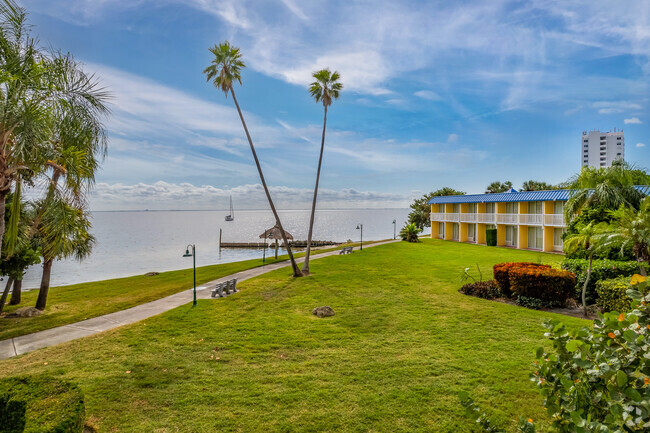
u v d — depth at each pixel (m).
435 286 17.66
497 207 37.56
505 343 9.92
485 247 36.50
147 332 11.53
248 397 7.29
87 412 6.79
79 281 32.50
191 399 7.23
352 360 9.03
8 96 6.51
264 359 9.22
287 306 14.56
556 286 13.13
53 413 5.14
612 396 2.82
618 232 12.04
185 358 9.35
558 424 3.34
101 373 8.48
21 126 6.52
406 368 8.48
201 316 13.28
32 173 7.79
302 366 8.75
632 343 2.89
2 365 9.13
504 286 15.02
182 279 23.83
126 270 38.75
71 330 12.19
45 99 7.31
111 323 12.92
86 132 8.05
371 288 17.53
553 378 3.50
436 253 31.66
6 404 5.41
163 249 61.78
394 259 28.19
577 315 12.37
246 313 13.62
